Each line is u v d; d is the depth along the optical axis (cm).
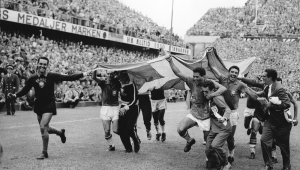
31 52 2002
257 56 4469
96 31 2831
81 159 634
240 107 2312
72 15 2700
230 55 4544
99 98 2078
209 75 823
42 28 2553
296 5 5400
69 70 1978
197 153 734
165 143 846
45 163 594
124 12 3891
